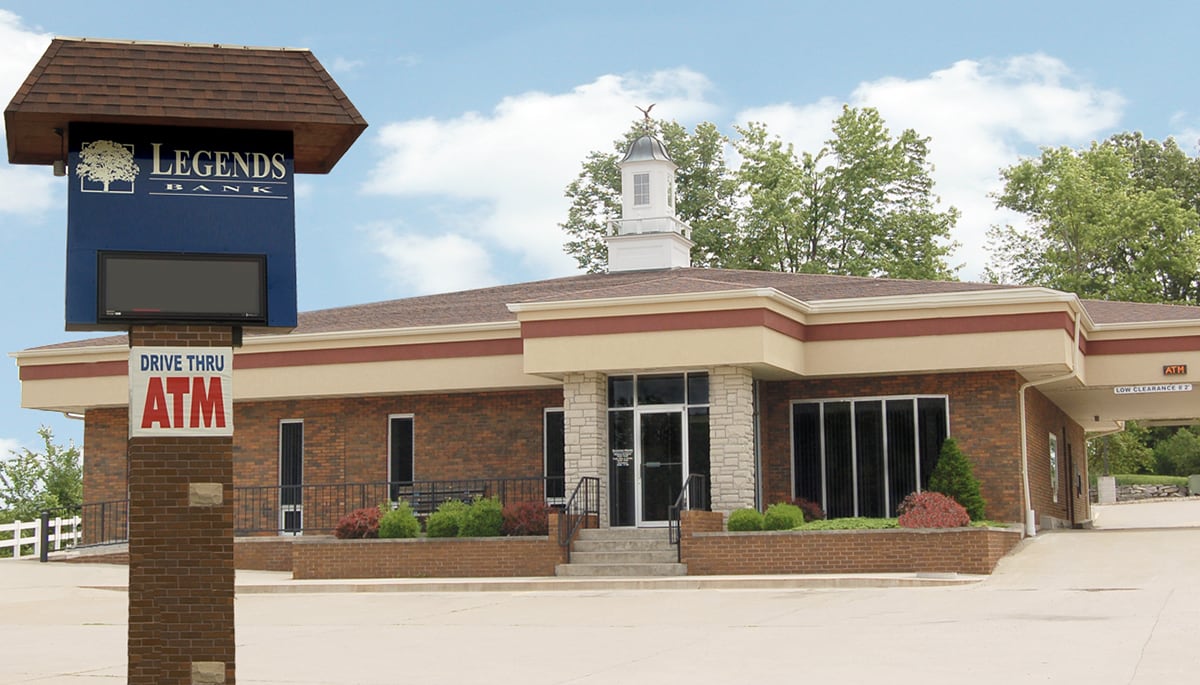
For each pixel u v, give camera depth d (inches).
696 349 1025.5
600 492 1077.8
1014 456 1064.8
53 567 1182.3
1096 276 2224.4
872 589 844.6
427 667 571.5
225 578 468.4
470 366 1164.5
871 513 1103.0
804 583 876.0
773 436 1138.7
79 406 1273.4
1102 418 1539.1
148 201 484.1
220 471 474.0
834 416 1124.5
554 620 744.3
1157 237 2271.2
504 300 1314.0
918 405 1097.4
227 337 483.5
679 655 582.2
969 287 1128.2
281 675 558.3
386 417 1227.2
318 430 1243.8
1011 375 1072.2
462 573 1027.9
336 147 520.7
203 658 463.5
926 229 2006.6
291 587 975.0
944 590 819.4
